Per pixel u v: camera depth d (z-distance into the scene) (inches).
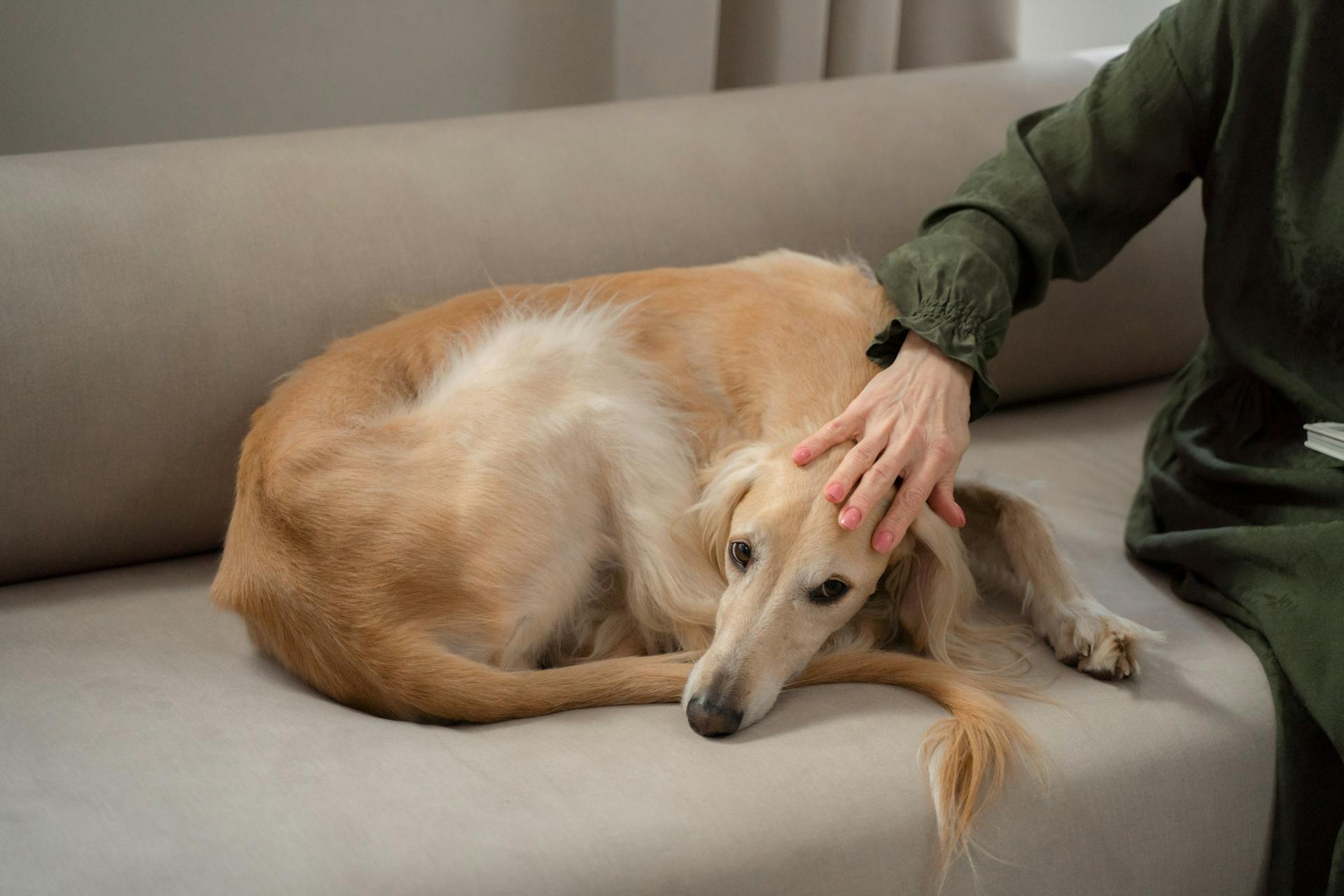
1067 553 67.9
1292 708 56.5
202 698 54.7
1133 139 66.1
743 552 59.0
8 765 48.9
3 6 90.3
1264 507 63.7
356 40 104.0
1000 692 56.6
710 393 69.4
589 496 63.6
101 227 67.7
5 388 63.2
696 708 52.5
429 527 57.7
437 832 44.1
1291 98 61.6
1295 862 55.7
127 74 96.3
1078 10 135.1
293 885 41.7
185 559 72.7
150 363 66.9
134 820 45.1
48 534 66.0
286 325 70.9
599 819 45.3
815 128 87.4
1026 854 50.1
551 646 64.2
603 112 86.4
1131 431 89.0
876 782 49.3
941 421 58.6
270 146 76.4
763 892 45.1
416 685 54.6
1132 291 91.0
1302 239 61.7
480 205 77.1
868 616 64.4
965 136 90.2
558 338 66.4
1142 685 57.3
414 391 66.4
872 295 70.9
